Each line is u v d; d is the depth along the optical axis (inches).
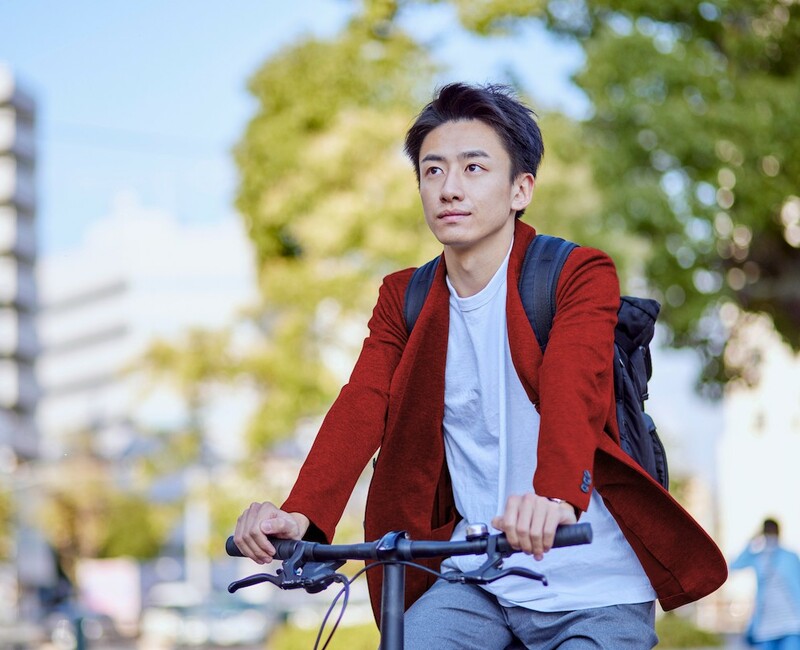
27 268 2004.2
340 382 637.9
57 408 2364.7
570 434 83.5
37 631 866.1
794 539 1159.0
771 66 571.2
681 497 957.8
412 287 99.9
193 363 664.4
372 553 80.4
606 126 546.3
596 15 569.6
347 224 580.7
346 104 636.7
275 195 623.5
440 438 97.2
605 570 93.6
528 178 96.4
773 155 534.0
